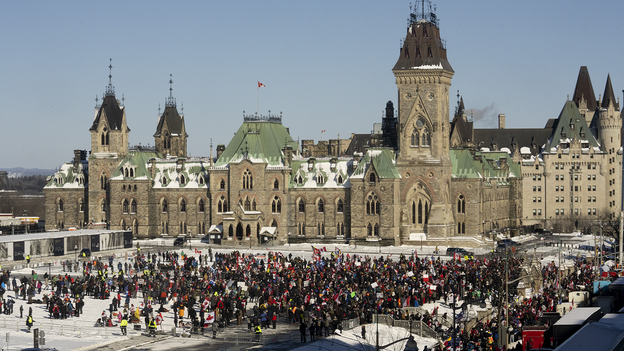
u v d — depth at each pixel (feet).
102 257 604.08
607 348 194.49
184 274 455.63
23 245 576.20
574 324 231.91
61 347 317.63
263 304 362.12
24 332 344.08
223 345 321.52
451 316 362.53
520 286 405.18
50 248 597.11
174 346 321.11
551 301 356.38
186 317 381.40
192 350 313.32
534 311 335.06
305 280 431.43
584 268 461.78
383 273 439.63
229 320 367.45
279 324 364.79
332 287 396.78
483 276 422.41
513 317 326.44
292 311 368.89
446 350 279.08
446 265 477.36
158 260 541.75
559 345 210.79
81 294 415.85
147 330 348.79
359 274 424.87
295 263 498.28
